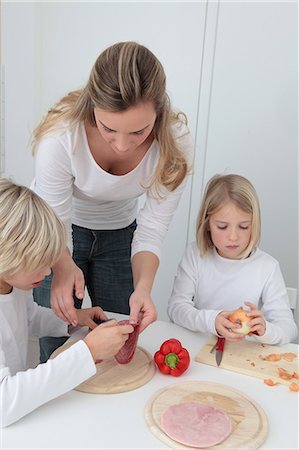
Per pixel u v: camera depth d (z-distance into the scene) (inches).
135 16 80.7
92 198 54.8
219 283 54.5
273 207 81.7
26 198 35.4
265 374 39.1
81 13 82.6
